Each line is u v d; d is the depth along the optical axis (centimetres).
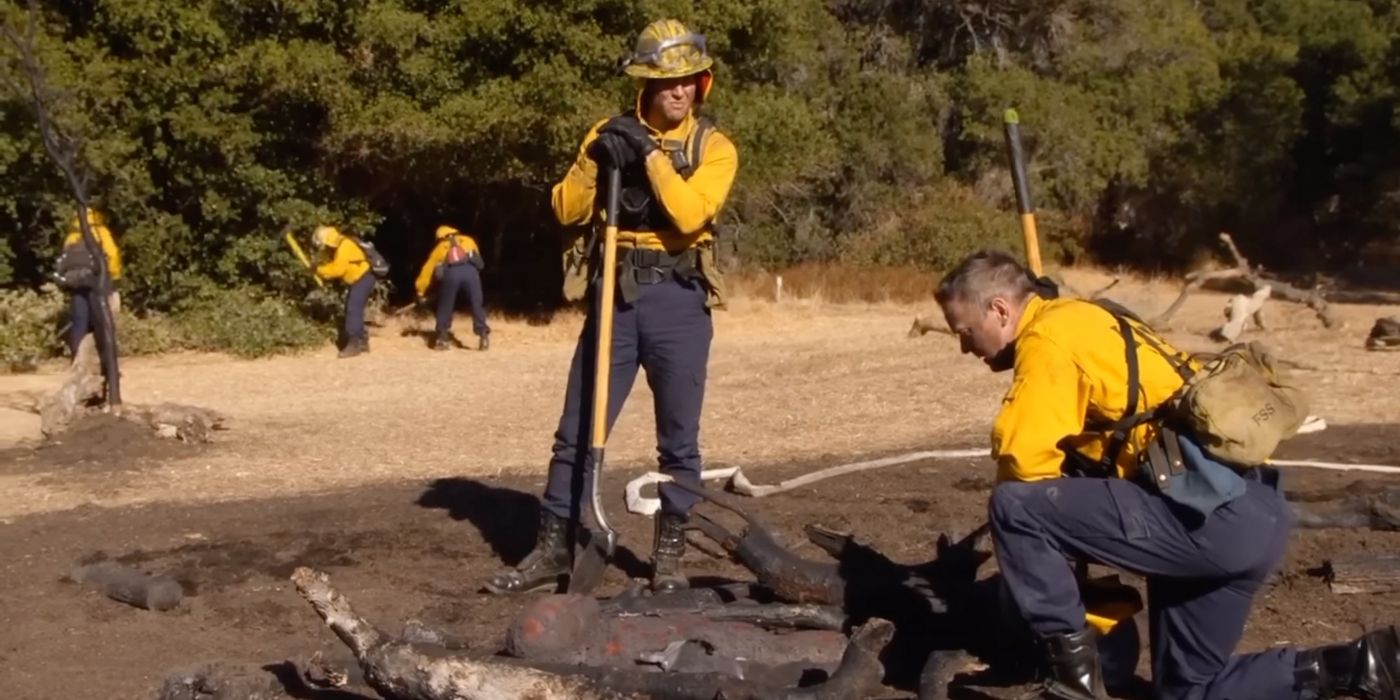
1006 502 416
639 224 579
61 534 746
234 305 1845
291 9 1839
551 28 1848
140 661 547
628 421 1117
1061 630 418
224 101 1862
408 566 670
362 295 1794
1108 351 411
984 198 3139
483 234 2425
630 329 584
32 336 1661
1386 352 1365
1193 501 402
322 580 448
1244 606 423
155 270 1880
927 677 432
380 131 1869
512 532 733
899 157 3019
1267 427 397
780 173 2144
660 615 488
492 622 569
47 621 596
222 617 599
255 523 764
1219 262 3456
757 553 527
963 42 3209
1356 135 3597
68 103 1728
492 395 1349
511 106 1861
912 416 1091
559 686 418
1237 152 3350
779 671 453
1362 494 690
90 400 1084
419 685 429
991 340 442
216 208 1891
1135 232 3428
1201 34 3547
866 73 3047
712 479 848
